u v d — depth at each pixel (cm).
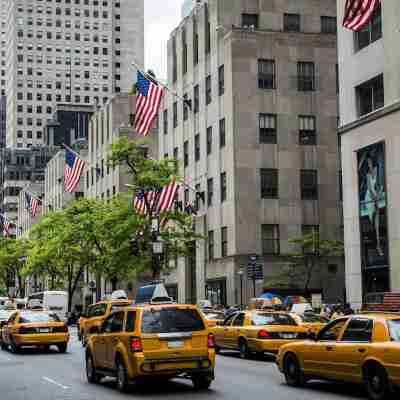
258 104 5556
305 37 5706
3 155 17175
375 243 3744
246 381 1905
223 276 5519
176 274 6550
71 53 19438
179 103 6638
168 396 1644
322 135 5659
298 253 5291
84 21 19588
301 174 5594
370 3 2942
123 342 1714
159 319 1695
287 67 5653
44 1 19350
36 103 19112
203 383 1764
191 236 5244
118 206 5525
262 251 5419
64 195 10400
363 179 3869
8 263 9944
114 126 8281
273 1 6088
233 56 5553
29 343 2995
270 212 5481
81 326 3697
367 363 1494
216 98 5806
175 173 5203
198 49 6225
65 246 6412
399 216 3541
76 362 2619
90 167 9325
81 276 9538
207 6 6116
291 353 1780
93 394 1706
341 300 5128
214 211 5766
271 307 3572
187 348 1686
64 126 17175
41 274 7744
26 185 15200
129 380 1705
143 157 5175
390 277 3581
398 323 1505
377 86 3853
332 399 1536
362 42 3966
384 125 3697
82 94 19425
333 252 5316
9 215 16762
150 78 4594
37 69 19200
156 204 4997
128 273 5306
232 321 2725
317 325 2675
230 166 5506
